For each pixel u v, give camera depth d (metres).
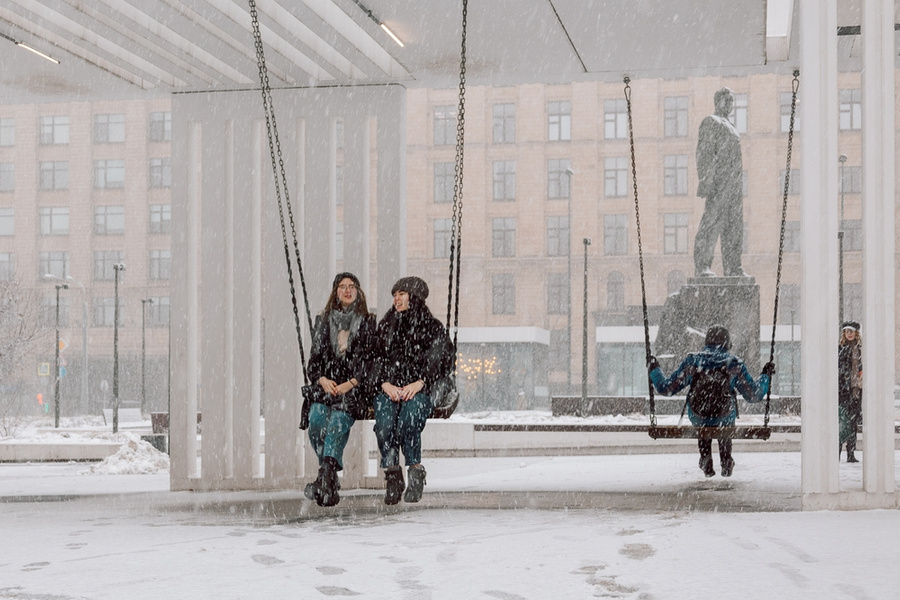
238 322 11.54
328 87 11.41
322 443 7.81
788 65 11.58
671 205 67.31
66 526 7.09
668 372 25.45
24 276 75.06
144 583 4.54
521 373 60.19
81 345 74.31
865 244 7.71
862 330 7.73
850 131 65.25
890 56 7.71
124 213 75.19
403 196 11.34
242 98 11.57
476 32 10.42
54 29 10.10
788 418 24.52
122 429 41.44
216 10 9.15
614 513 7.54
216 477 11.53
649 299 66.88
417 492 7.59
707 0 9.66
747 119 66.38
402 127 11.41
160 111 75.31
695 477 12.19
